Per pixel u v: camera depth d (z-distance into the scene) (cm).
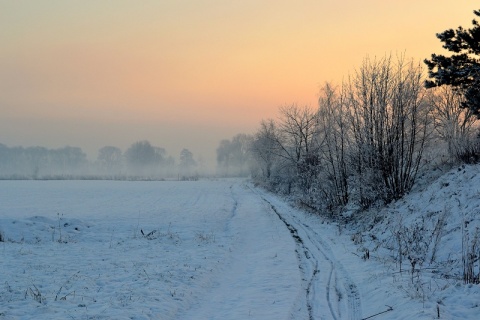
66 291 1096
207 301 1076
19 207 3988
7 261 1489
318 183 3378
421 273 1184
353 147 2814
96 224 2728
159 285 1158
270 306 1001
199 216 3322
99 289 1120
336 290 1150
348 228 2308
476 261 1179
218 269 1427
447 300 902
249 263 1559
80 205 4238
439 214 1588
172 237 2141
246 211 3612
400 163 2433
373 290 1088
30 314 891
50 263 1472
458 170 1812
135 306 962
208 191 6500
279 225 2581
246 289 1177
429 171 2334
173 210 3788
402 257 1468
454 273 1161
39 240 2061
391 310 911
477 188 1531
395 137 2388
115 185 8256
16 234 2111
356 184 2673
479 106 1780
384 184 2400
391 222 1905
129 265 1445
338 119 2947
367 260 1445
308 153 4078
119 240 2111
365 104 2528
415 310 845
